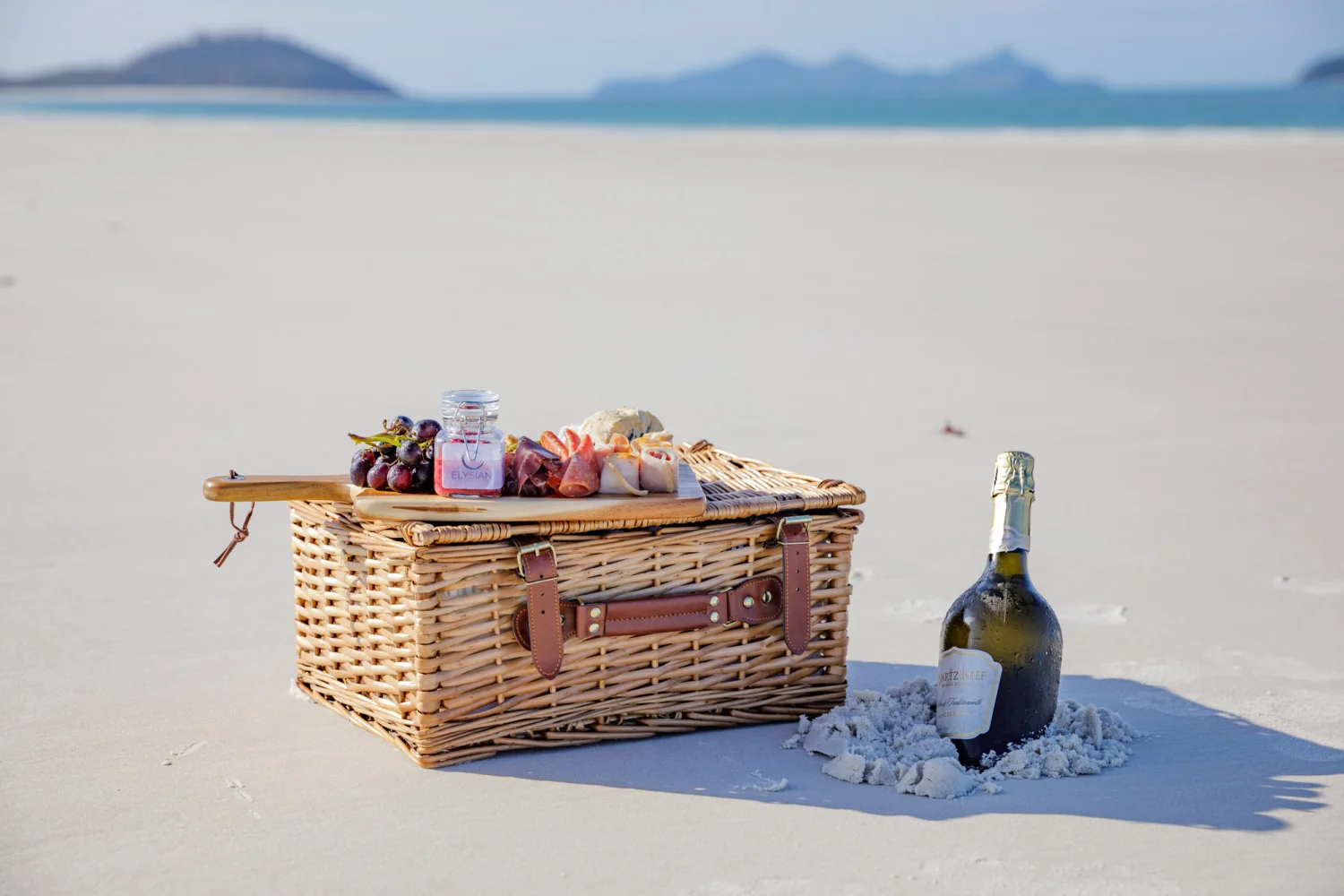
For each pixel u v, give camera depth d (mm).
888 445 6621
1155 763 3156
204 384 7957
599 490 3326
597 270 13344
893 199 20844
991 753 3141
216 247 14977
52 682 3639
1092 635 4086
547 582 3154
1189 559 4859
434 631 3062
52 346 9117
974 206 19641
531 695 3252
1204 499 5680
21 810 2879
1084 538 5141
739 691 3467
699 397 7723
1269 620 4215
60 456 6246
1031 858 2672
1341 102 94938
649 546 3301
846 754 3092
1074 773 3092
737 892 2535
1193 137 43094
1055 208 19266
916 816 2869
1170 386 7992
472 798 2963
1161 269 13094
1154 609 4320
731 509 3359
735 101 150750
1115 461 6309
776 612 3463
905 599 4461
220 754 3199
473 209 19500
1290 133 46438
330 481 3318
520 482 3238
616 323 10289
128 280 12352
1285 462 6289
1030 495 3174
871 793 3000
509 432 6742
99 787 3002
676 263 13836
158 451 6371
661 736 3379
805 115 83812
